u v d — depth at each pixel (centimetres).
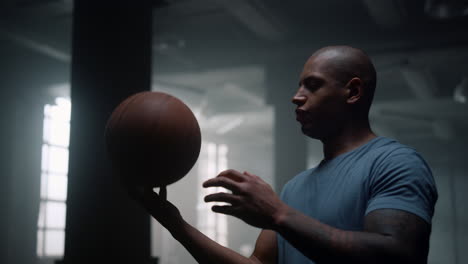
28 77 1359
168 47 1127
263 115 1786
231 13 1028
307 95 201
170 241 2100
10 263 1319
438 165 2145
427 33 1037
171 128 193
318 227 159
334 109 199
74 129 606
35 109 1390
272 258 215
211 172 2355
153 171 191
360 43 1075
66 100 1538
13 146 1331
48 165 1527
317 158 2242
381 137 195
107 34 621
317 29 1094
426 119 1742
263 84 1432
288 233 160
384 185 173
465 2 808
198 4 980
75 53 626
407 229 160
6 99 1316
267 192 164
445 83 1459
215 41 1171
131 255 570
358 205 180
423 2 980
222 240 2405
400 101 1536
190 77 1358
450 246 2148
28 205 1376
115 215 574
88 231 575
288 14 1037
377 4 940
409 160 175
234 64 1195
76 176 592
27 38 1091
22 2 996
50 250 1516
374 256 154
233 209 165
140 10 638
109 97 607
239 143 2336
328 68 200
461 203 2130
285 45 1124
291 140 1138
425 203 168
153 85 1408
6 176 1320
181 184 2233
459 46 1077
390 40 1060
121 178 197
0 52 1289
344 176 188
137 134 191
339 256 156
